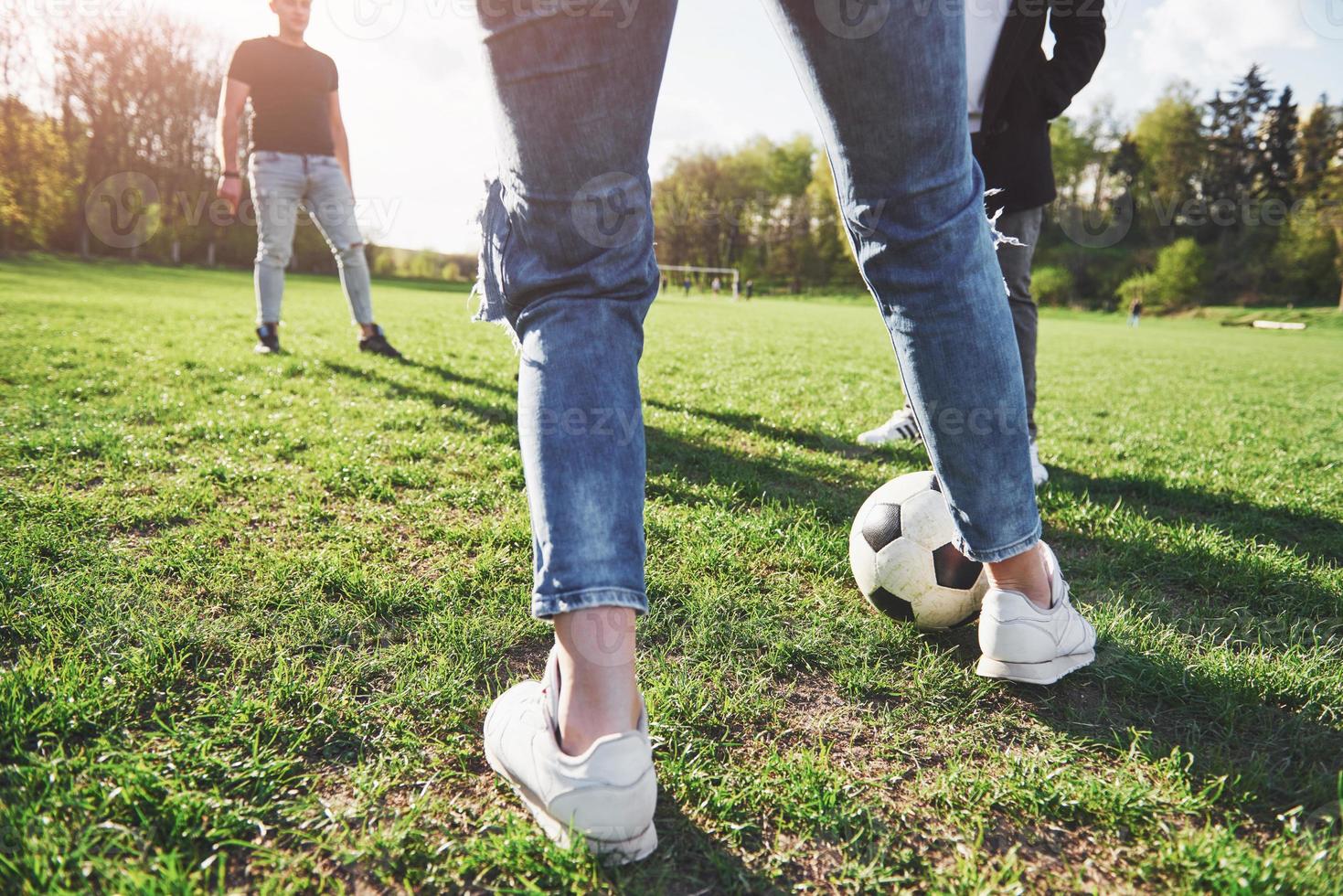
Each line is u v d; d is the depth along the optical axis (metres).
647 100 1.03
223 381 4.91
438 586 2.05
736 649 1.82
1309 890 1.07
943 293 1.22
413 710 1.51
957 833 1.25
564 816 1.10
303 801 1.23
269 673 1.62
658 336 11.73
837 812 1.26
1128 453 4.30
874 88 1.09
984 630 1.57
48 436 3.23
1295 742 1.47
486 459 3.34
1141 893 1.12
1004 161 3.11
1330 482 3.69
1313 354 19.69
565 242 1.04
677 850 1.19
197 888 1.05
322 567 2.13
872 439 4.07
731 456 3.62
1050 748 1.46
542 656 1.76
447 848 1.14
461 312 14.60
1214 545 2.57
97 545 2.21
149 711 1.46
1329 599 2.21
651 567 2.26
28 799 1.15
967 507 1.39
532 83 0.98
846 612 2.03
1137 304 38.78
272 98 5.68
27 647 1.63
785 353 9.66
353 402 4.50
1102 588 2.30
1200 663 1.74
